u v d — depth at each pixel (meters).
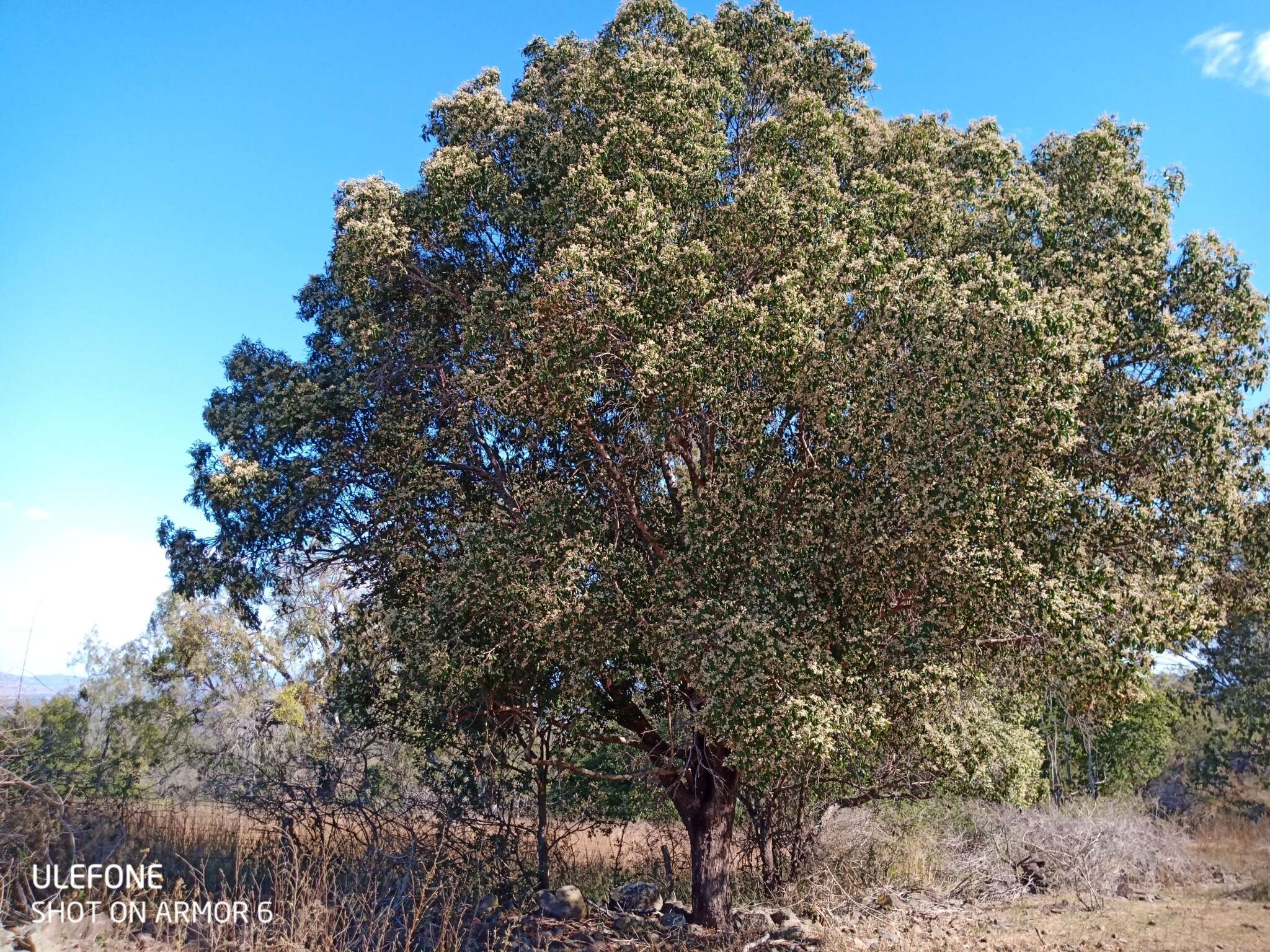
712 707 9.70
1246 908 11.91
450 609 11.54
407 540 13.30
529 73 15.41
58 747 10.93
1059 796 19.78
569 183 12.01
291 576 14.92
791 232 11.34
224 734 14.84
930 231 12.05
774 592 9.79
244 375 14.77
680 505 12.14
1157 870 15.27
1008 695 13.37
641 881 16.09
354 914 9.88
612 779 13.67
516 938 11.22
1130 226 11.47
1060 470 10.45
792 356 10.16
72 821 10.02
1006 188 11.76
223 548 13.40
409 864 10.99
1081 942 10.38
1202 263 11.21
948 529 9.43
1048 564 9.91
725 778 13.02
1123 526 10.34
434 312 13.58
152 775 13.55
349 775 13.03
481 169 13.07
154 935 8.77
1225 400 10.18
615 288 10.45
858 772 13.04
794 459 11.44
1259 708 20.36
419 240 13.41
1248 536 11.80
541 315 11.11
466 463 13.75
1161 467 10.23
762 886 14.90
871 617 10.31
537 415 11.89
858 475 10.19
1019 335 9.16
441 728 13.41
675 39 14.00
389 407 13.76
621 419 11.72
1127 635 9.51
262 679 24.36
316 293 15.45
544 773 14.16
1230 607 12.74
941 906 13.27
